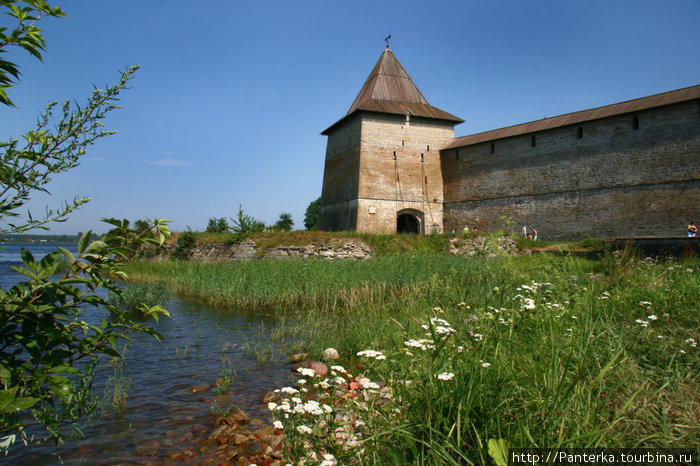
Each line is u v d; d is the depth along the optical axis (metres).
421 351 3.57
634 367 3.73
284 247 24.38
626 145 25.12
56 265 2.39
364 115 32.22
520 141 30.12
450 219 33.62
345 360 6.71
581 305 5.41
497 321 4.35
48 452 3.99
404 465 2.60
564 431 2.73
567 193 27.48
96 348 2.58
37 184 2.46
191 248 27.97
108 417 4.79
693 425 2.89
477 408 2.90
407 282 13.48
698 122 22.36
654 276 7.68
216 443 4.19
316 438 2.71
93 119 2.62
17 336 2.33
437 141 34.44
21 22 2.16
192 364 6.77
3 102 2.12
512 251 23.64
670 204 23.11
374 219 31.67
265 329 9.38
